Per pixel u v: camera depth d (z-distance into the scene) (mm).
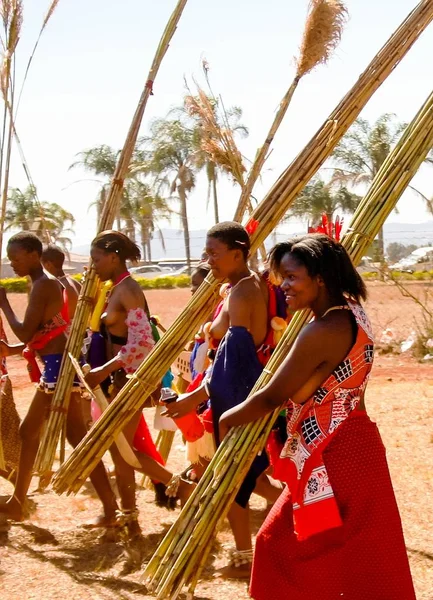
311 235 3096
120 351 4812
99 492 4934
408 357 11906
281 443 3666
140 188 35906
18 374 11703
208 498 3432
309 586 3072
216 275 4125
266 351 4090
